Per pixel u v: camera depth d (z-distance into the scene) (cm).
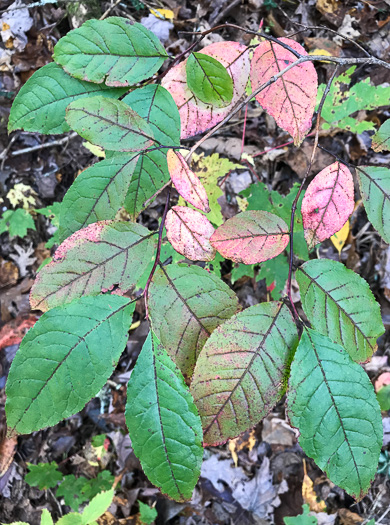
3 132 73
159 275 22
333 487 71
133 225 23
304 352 22
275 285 55
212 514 71
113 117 24
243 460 72
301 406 21
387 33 70
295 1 71
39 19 71
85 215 25
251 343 22
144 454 21
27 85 27
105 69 26
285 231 23
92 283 22
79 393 21
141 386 21
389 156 71
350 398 22
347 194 24
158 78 29
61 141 74
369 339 23
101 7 69
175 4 72
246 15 71
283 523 70
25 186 74
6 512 71
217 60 28
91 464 73
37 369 21
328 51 69
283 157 71
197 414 21
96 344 21
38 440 73
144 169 27
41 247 76
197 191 23
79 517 46
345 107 55
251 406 22
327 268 23
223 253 23
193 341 22
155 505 71
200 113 29
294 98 28
